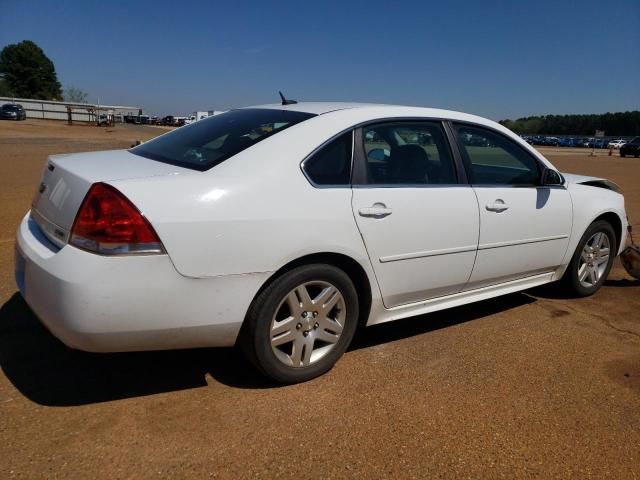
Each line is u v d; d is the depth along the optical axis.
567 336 3.92
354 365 3.30
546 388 3.14
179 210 2.52
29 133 34.00
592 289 4.80
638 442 2.68
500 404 2.95
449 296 3.71
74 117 77.06
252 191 2.73
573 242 4.43
